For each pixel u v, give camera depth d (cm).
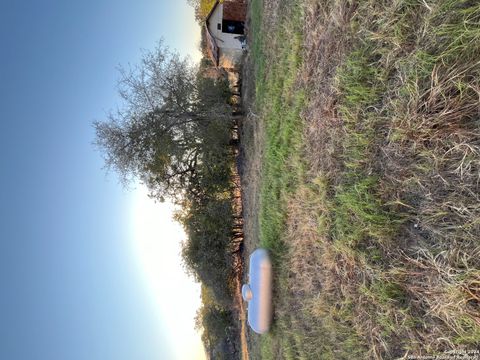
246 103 776
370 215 236
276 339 454
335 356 299
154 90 817
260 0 645
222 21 926
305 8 385
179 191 915
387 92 230
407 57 208
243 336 799
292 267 407
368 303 250
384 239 226
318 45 351
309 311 357
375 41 245
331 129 306
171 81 823
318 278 340
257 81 629
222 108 791
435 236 190
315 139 348
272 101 503
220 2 963
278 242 453
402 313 207
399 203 214
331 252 302
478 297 161
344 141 281
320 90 338
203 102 824
